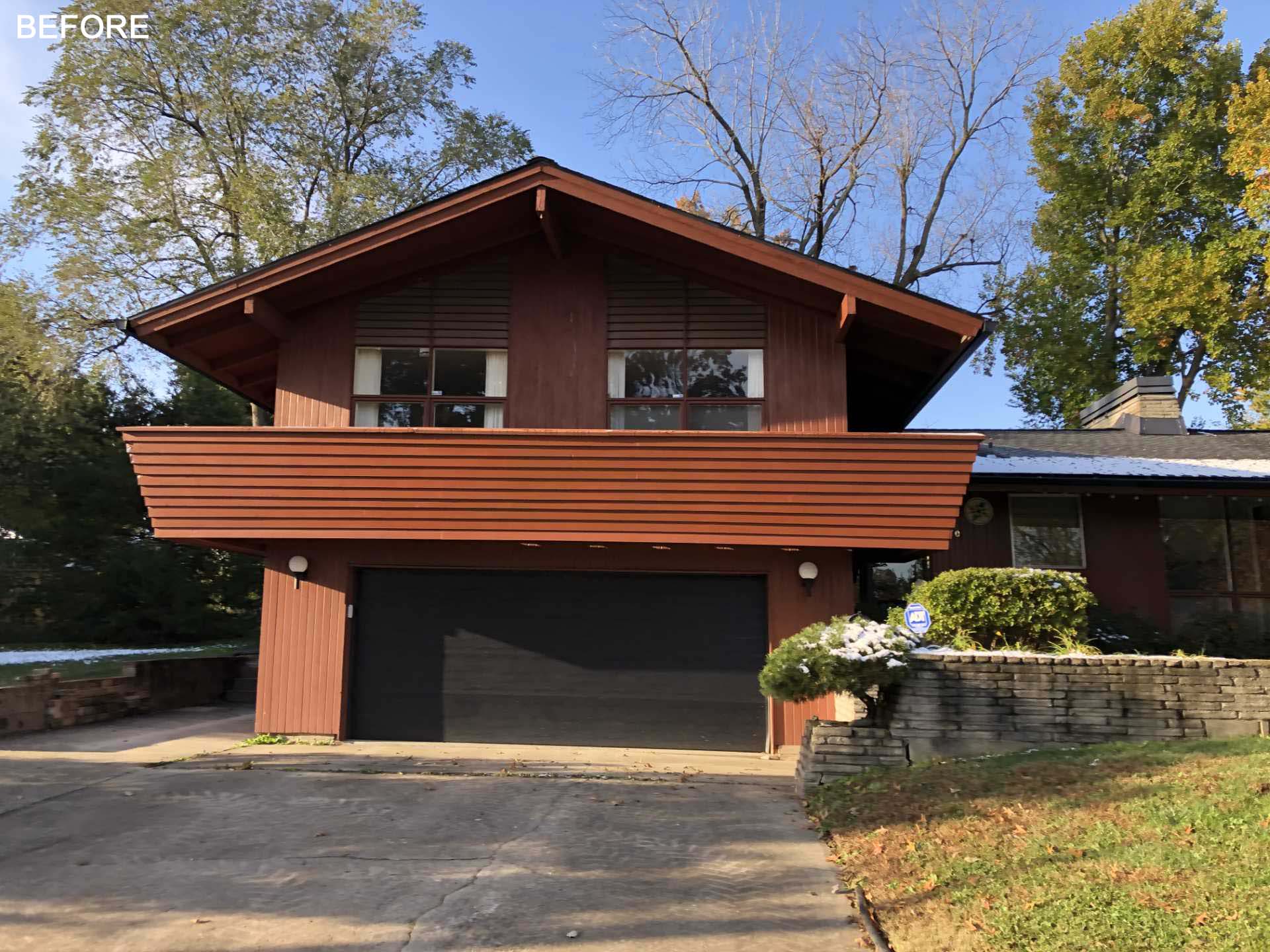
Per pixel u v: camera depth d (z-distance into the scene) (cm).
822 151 2733
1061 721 840
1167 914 455
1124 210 2780
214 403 2530
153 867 609
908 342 1153
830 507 1027
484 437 1035
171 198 2375
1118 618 1288
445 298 1160
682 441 1025
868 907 532
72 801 791
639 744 1095
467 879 588
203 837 682
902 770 812
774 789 884
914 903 521
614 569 1127
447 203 1070
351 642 1131
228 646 2170
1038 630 947
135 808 770
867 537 1028
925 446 1007
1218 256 2466
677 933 502
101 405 2309
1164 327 2619
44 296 2130
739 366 1132
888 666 820
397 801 808
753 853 652
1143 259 2606
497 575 1142
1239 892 469
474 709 1116
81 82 2266
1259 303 2445
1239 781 634
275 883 579
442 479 1047
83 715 1250
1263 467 1362
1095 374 2878
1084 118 2883
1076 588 962
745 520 1037
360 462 1051
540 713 1112
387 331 1154
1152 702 839
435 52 2708
